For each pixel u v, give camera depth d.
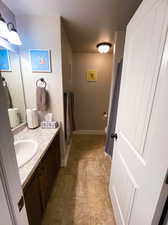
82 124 3.47
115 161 1.27
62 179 1.75
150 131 0.64
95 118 3.42
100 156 2.34
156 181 0.56
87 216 1.25
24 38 1.51
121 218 1.03
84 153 2.45
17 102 1.53
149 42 0.68
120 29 1.81
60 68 1.62
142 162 0.71
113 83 2.12
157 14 0.60
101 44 2.22
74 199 1.44
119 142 1.16
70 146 2.68
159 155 0.54
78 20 1.57
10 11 1.35
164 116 0.51
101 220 1.22
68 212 1.29
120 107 1.17
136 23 0.86
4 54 1.27
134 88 0.87
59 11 1.38
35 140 1.32
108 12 1.40
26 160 0.93
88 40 2.24
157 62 0.59
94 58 2.97
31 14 1.44
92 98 3.25
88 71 3.05
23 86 1.66
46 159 1.27
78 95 3.23
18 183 0.50
